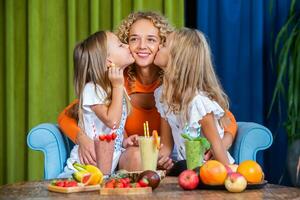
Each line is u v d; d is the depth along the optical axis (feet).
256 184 6.15
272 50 11.71
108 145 7.11
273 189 6.18
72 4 11.78
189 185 6.07
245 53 11.69
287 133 11.13
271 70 11.85
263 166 11.81
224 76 11.73
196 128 8.08
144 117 9.54
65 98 12.00
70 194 5.96
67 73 11.94
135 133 9.61
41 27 11.93
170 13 11.69
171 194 5.84
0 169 12.15
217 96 8.21
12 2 11.95
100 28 11.96
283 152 11.78
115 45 9.04
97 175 6.27
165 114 8.67
